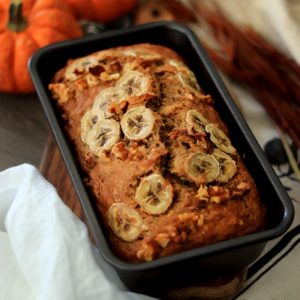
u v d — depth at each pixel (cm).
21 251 55
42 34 69
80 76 59
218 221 51
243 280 57
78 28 72
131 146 54
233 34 72
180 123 55
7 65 68
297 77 70
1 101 70
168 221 51
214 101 60
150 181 52
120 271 50
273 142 67
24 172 60
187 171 52
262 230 53
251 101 70
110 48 64
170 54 62
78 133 57
